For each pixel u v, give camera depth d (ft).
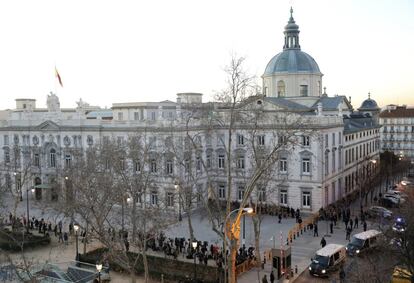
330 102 288.71
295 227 188.55
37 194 276.82
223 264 144.25
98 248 168.45
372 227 190.49
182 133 227.20
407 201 179.42
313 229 196.13
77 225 157.28
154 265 151.33
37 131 284.41
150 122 243.81
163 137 229.86
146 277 125.39
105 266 147.23
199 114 274.77
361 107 403.13
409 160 372.79
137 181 175.01
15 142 296.92
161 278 139.33
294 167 228.63
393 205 233.14
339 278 137.90
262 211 224.94
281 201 234.17
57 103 322.55
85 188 192.24
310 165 224.74
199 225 207.51
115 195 169.99
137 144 213.87
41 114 323.78
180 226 204.85
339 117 253.03
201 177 242.78
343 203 241.35
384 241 143.02
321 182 222.48
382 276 126.93
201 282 135.44
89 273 139.85
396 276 122.72
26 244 173.88
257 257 137.49
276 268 140.56
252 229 196.85
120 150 208.44
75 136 267.80
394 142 470.80
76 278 137.59
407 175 347.15
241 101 139.74
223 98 147.13
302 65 297.74
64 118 286.46
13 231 182.29
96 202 187.42
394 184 305.94
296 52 303.68
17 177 230.89
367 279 124.16
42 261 157.58
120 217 198.59
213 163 249.75
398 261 130.82
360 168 283.79
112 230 161.89
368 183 270.26
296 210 222.28
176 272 144.97
